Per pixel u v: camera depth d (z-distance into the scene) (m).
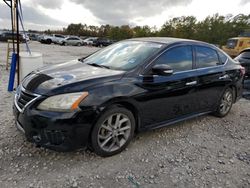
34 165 2.88
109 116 3.06
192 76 3.99
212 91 4.48
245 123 4.81
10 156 3.01
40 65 6.11
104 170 2.89
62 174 2.76
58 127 2.72
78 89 2.86
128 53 3.84
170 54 3.78
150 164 3.09
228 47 18.52
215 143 3.83
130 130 3.33
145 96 3.35
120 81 3.16
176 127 4.32
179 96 3.85
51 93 2.81
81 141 2.86
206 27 40.12
